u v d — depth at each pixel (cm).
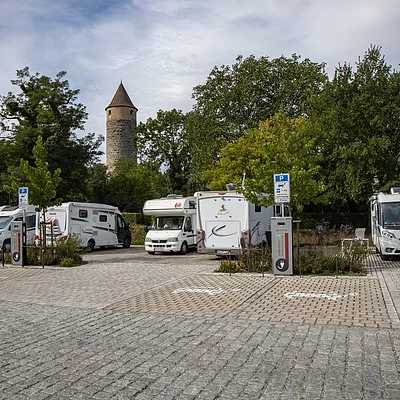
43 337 726
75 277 1444
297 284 1193
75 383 520
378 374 525
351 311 860
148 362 589
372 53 2975
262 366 562
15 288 1248
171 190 5381
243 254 1562
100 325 800
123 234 2912
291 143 1683
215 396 474
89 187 5247
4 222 2458
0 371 567
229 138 3884
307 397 465
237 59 4012
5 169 3847
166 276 1419
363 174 2850
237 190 1638
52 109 3975
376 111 2855
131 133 8194
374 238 2084
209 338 697
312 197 1584
